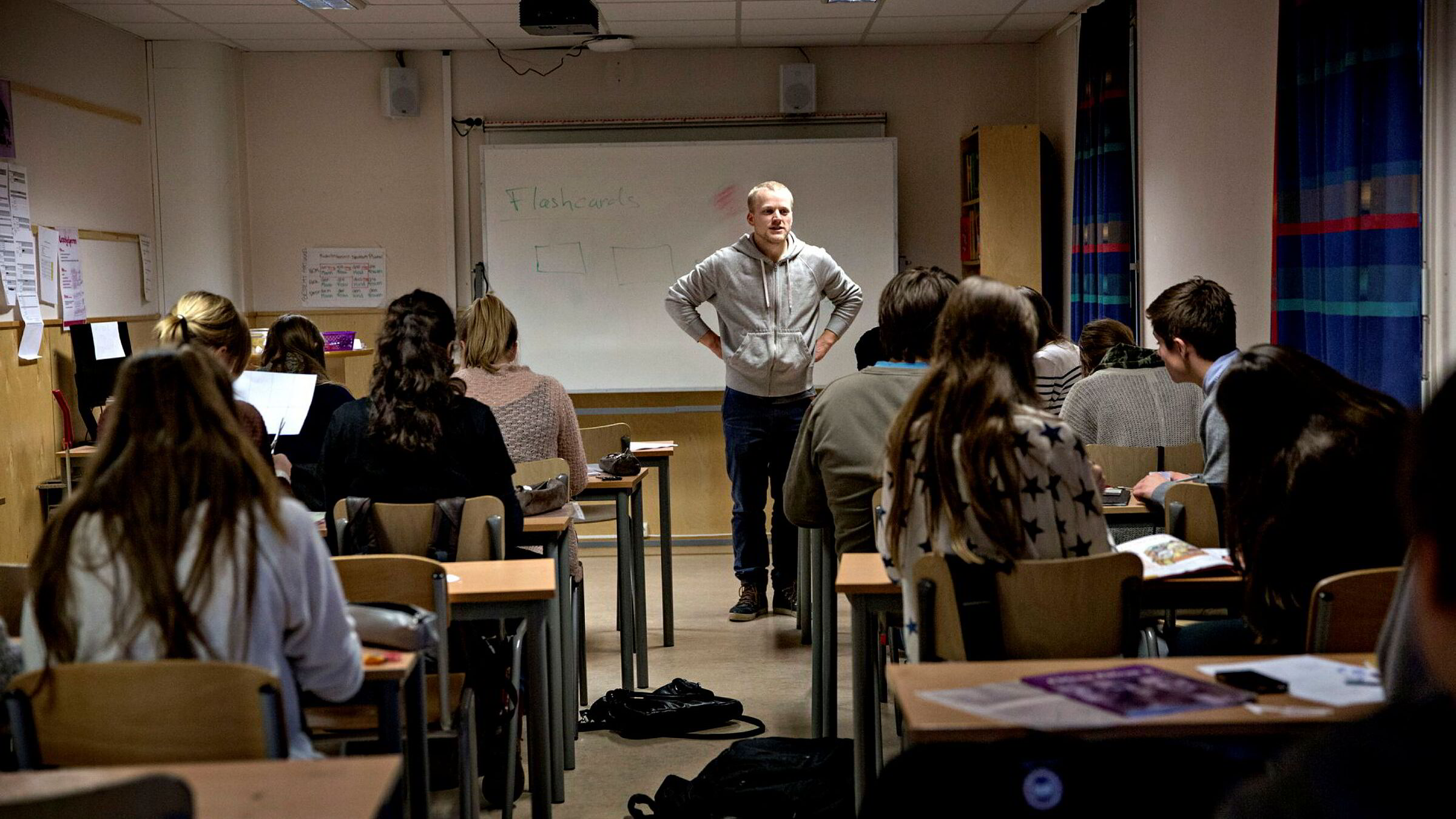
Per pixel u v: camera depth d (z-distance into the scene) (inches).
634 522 161.0
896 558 87.0
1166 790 51.4
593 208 254.4
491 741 114.2
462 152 261.1
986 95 260.4
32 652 66.2
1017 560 80.8
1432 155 127.5
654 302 256.1
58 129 207.6
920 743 56.8
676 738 140.7
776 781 113.2
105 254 224.1
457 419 112.4
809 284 189.9
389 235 261.9
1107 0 212.2
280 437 151.1
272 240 262.1
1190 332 118.6
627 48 249.9
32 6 201.3
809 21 236.1
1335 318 136.6
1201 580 95.5
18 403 193.0
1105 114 211.8
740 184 253.4
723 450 260.4
